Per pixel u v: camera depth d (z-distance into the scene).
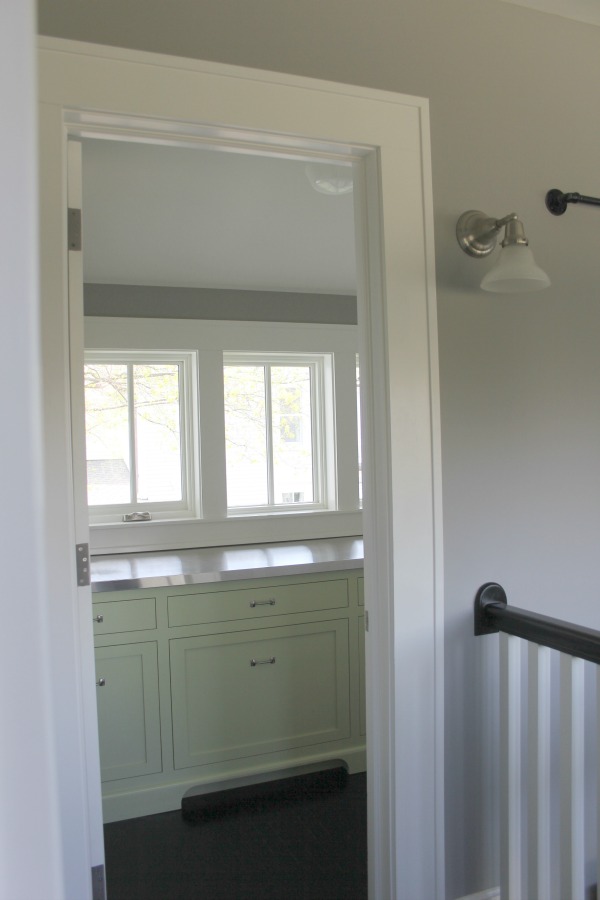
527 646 1.60
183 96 1.37
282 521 3.42
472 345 1.66
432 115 1.62
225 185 2.48
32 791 0.24
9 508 0.23
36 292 0.24
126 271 3.06
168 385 3.36
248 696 2.57
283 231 2.90
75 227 1.40
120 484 3.28
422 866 1.59
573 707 1.41
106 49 1.32
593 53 1.83
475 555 1.67
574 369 1.79
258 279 3.30
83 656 1.38
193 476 3.35
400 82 1.58
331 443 3.60
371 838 1.63
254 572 2.55
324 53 1.50
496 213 1.70
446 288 1.63
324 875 2.04
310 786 2.58
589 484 1.81
